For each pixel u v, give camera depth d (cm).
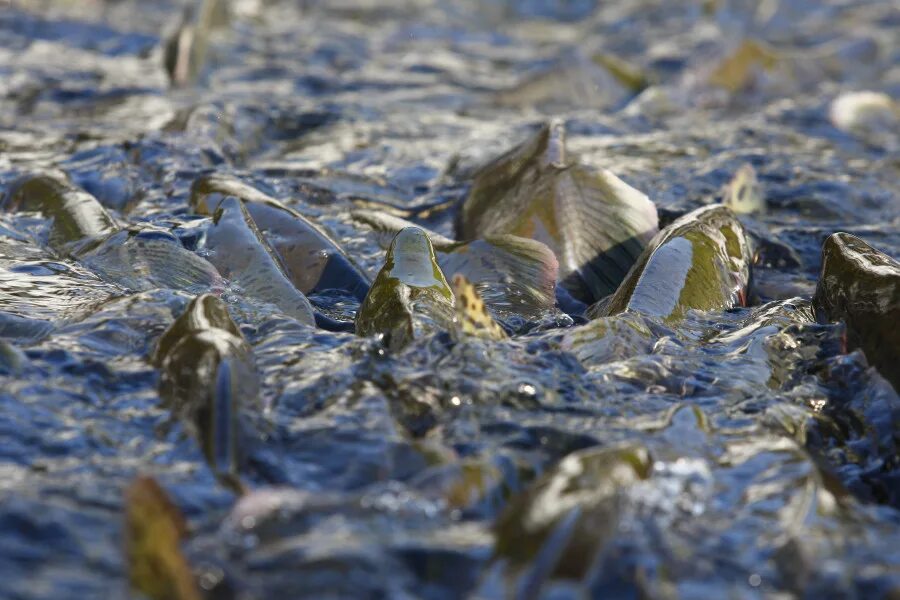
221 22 3056
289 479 795
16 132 1933
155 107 2205
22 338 1003
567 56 2639
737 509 777
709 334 1115
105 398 891
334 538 702
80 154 1758
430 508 751
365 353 983
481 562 676
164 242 1238
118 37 2950
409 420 895
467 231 1476
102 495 749
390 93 2619
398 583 663
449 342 988
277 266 1209
